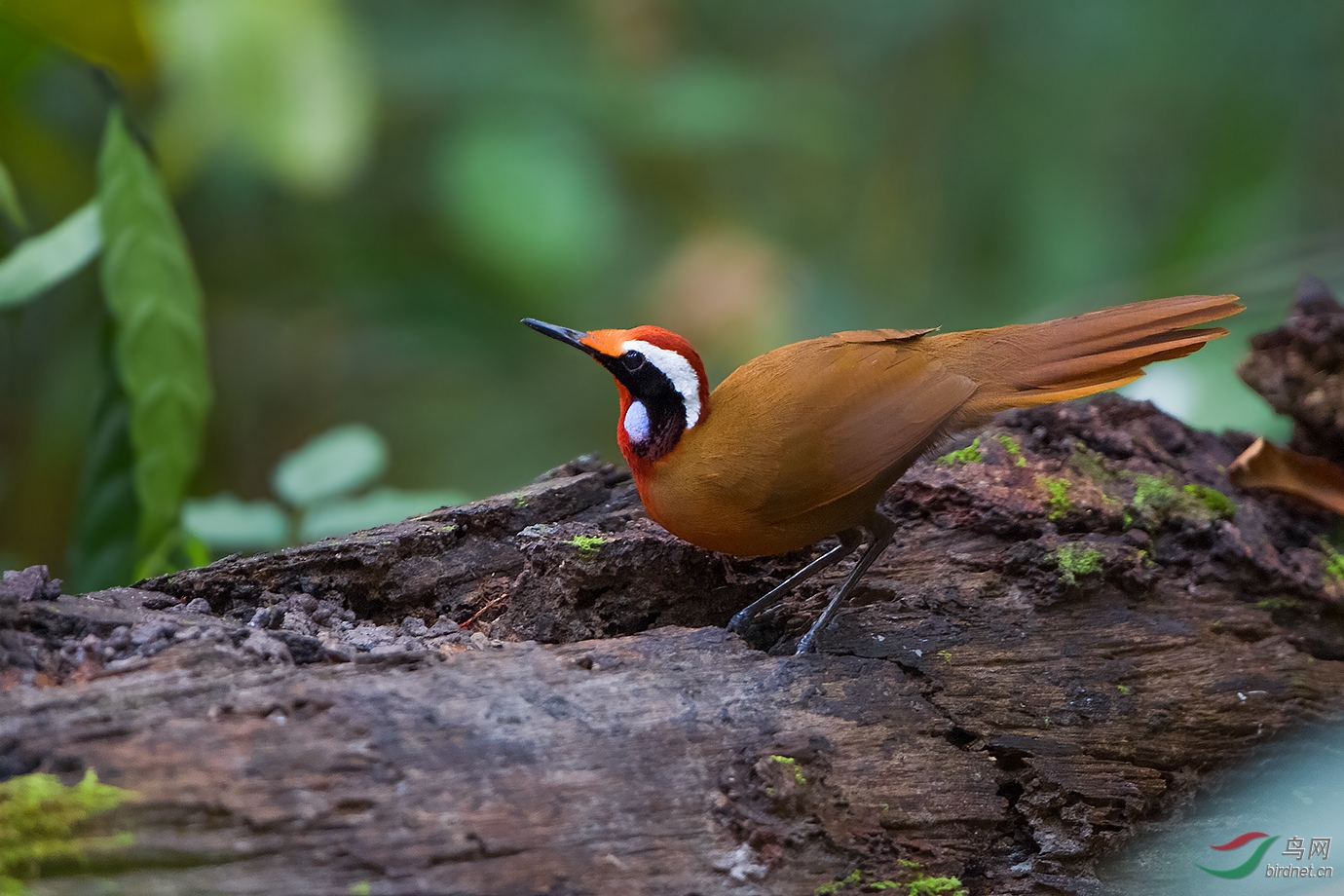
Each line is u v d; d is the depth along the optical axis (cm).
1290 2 1709
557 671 598
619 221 1628
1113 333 717
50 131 1388
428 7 1666
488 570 760
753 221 1823
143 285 944
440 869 489
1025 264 1817
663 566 745
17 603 574
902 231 1873
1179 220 1725
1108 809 657
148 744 496
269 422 1664
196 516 1016
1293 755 709
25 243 990
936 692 670
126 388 941
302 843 481
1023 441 848
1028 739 661
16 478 1444
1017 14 1833
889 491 818
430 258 1677
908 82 1888
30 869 455
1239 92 1741
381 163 1623
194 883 466
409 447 1672
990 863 639
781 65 1939
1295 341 845
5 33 1152
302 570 713
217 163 1522
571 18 1686
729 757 570
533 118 1611
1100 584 751
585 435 1703
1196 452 884
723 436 686
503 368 1723
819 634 705
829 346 734
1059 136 1836
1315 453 861
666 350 693
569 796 530
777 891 540
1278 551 810
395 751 520
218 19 1182
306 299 1673
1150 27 1770
